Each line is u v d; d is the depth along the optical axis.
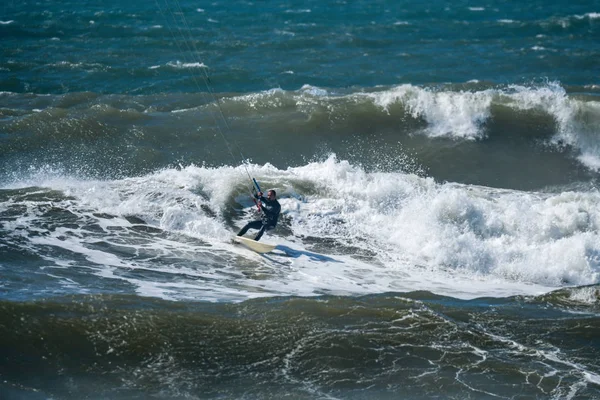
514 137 81.19
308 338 38.22
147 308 39.72
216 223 56.50
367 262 53.41
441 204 58.66
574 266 53.28
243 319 39.72
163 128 77.69
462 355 37.62
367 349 37.56
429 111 83.25
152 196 60.09
